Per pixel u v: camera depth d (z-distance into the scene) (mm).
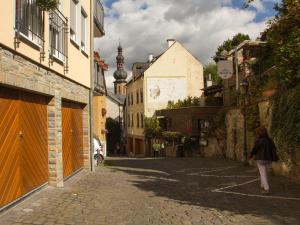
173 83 53812
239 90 25391
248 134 22422
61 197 10805
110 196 11516
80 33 16359
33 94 10930
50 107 12203
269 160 12500
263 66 23469
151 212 9648
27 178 10234
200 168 20984
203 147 34062
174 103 50562
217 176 17391
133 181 15188
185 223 8703
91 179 15133
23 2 9508
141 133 56188
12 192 9141
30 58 9766
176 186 14258
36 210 9102
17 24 8953
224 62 27359
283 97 15789
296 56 15367
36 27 10453
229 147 27359
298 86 14867
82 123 18016
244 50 27453
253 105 20953
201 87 54219
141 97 55750
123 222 8578
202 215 9492
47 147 12164
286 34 16984
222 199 11719
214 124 30484
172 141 42000
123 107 77250
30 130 10562
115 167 21516
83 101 17250
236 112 25234
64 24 13273
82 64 16953
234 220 9039
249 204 10969
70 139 15438
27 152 10281
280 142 15562
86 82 17797
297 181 14602
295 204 10953
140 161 27375
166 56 53719
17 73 8930
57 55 12719
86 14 18047
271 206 10688
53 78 12102
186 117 38969
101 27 23172
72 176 15500
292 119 14594
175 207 10344
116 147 75250
